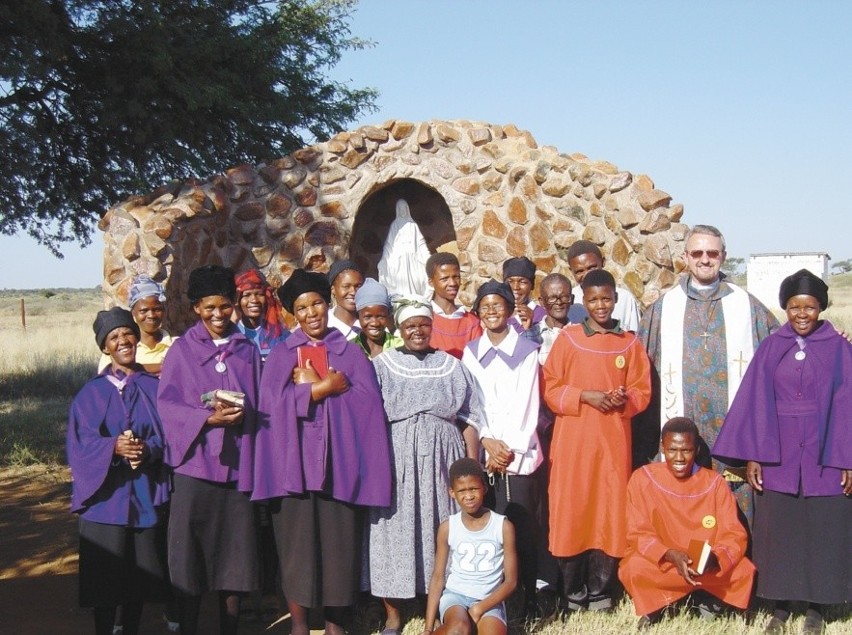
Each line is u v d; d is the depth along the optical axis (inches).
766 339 223.6
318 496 205.9
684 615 223.5
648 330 244.5
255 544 208.4
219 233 382.0
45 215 578.2
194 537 202.7
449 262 263.1
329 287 218.5
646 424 247.3
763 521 222.1
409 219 404.5
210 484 203.5
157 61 485.1
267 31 567.2
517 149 403.2
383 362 219.0
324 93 606.2
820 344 218.1
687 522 223.1
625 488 227.5
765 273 789.2
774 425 218.2
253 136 573.0
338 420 206.7
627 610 229.5
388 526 211.5
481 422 223.9
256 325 257.0
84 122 555.8
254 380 212.7
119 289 336.8
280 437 204.1
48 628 228.8
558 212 387.5
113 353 209.8
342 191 394.9
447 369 218.8
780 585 216.2
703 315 236.8
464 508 203.2
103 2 502.9
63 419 511.5
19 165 521.0
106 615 204.7
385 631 214.5
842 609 231.0
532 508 227.6
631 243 369.1
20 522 328.5
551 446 233.0
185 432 200.4
